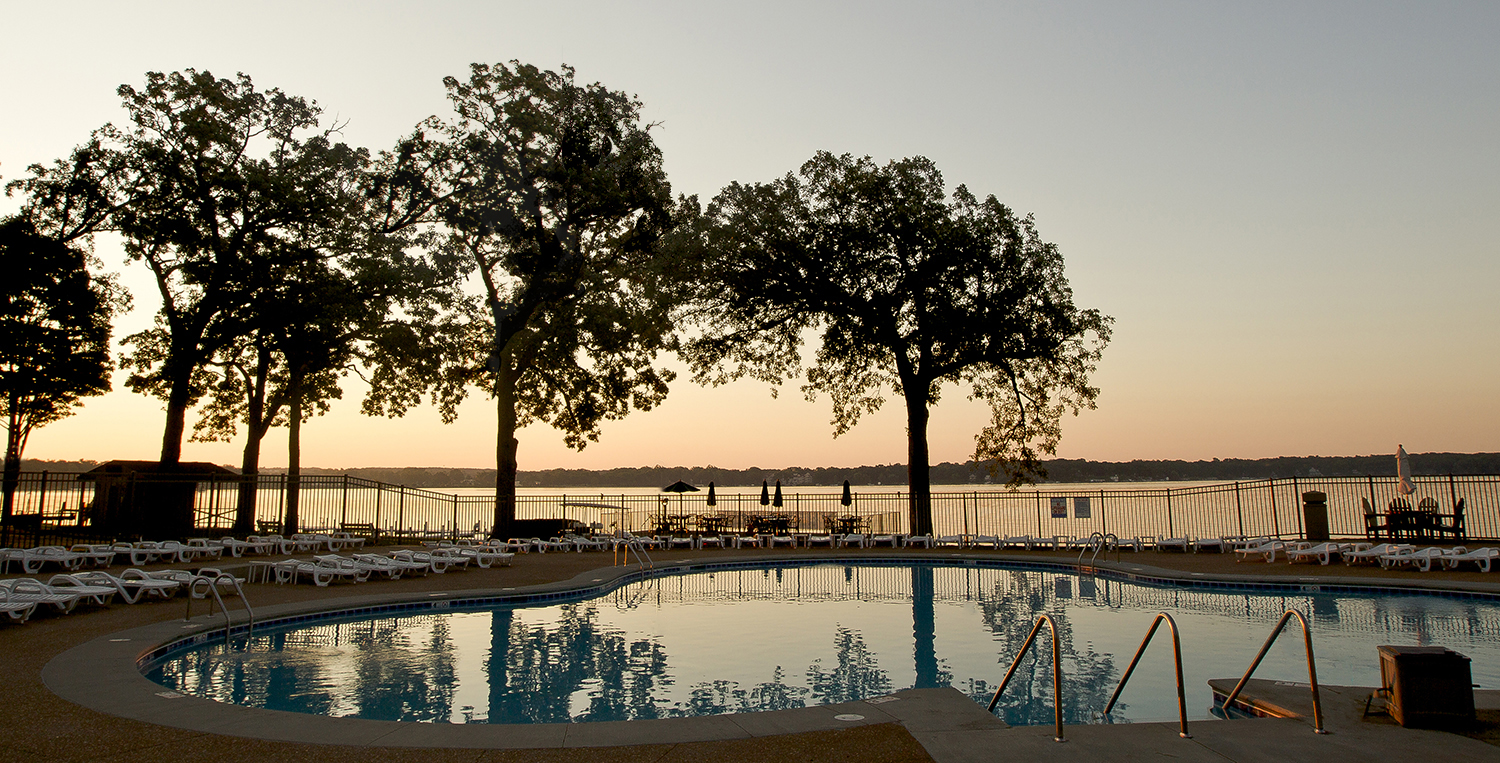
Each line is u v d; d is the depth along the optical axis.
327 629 13.63
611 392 33.88
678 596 18.36
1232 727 6.88
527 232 32.81
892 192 31.08
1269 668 10.59
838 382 34.75
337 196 32.59
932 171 31.53
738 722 7.14
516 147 33.00
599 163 33.41
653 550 28.77
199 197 30.22
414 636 13.20
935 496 31.08
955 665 11.24
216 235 30.52
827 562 25.27
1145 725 6.97
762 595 18.47
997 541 28.39
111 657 9.67
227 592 16.11
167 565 20.27
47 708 7.49
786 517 33.47
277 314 30.67
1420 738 6.55
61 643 10.53
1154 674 10.40
